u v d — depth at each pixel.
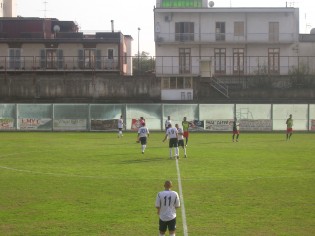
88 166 27.94
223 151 35.94
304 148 38.19
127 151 35.75
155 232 14.66
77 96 63.25
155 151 35.84
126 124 57.19
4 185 22.05
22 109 57.12
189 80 66.44
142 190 20.89
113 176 24.47
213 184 22.30
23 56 70.88
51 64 71.38
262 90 63.59
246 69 72.44
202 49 72.69
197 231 14.80
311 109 56.44
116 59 71.62
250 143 42.66
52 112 57.22
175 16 72.12
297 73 68.06
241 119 56.78
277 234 14.51
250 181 23.06
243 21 72.38
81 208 17.62
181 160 30.70
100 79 63.44
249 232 14.70
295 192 20.45
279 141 44.78
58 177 24.22
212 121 56.78
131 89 63.94
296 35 72.56
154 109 57.00
